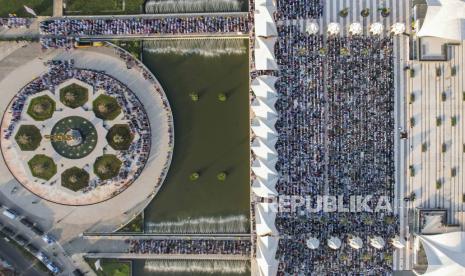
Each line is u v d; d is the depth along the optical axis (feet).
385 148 184.34
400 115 185.06
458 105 185.98
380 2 186.50
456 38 177.58
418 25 183.11
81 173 188.85
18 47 190.49
